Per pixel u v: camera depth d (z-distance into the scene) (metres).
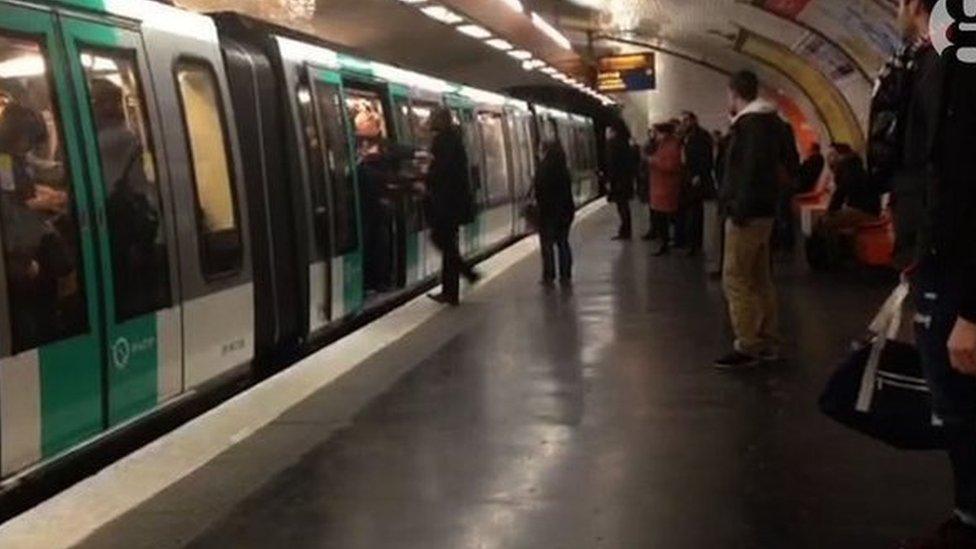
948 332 3.93
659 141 17.05
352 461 6.30
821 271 14.37
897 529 5.00
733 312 8.56
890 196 4.50
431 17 18.17
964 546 4.25
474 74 28.16
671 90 36.66
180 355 7.07
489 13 19.22
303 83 9.98
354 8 16.83
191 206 7.29
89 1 6.35
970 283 3.71
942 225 3.76
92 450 6.04
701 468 6.00
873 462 6.02
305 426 7.12
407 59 23.11
